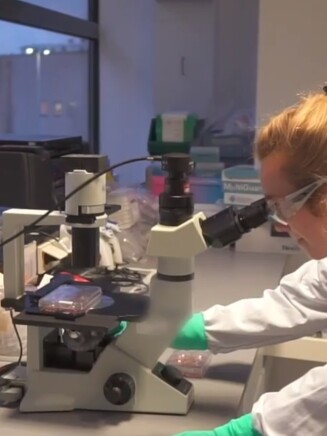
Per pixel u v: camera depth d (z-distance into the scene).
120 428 1.15
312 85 2.66
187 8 3.31
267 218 1.13
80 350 1.20
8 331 1.41
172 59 3.37
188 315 1.20
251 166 2.66
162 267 1.19
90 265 1.20
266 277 2.16
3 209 1.98
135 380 1.19
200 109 3.36
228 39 3.28
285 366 2.10
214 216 1.15
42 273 1.74
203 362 1.40
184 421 1.18
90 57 3.50
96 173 1.16
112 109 3.54
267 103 2.71
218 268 2.29
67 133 3.38
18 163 1.96
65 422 1.17
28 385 1.21
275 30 2.66
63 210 1.24
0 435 1.12
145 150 3.52
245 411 1.33
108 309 1.23
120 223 2.18
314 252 1.07
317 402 1.04
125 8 3.44
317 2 2.61
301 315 1.35
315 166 1.01
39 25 2.87
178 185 1.14
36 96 3.26
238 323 1.35
